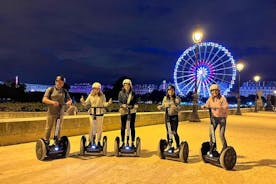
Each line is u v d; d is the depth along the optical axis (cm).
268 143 1286
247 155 1000
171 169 779
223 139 838
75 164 795
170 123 913
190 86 3938
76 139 1210
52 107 862
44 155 820
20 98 7744
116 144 898
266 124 2266
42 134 1144
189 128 1759
